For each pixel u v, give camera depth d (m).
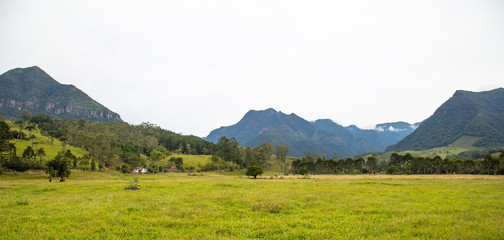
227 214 16.72
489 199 23.89
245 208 19.09
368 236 11.68
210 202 21.53
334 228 13.12
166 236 11.70
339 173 151.12
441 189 33.50
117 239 11.23
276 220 14.75
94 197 24.50
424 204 20.73
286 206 19.42
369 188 34.91
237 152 195.75
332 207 19.27
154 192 29.64
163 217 15.45
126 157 166.12
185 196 25.19
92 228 12.87
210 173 150.25
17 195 27.48
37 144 128.75
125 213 16.78
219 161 185.25
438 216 15.66
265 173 164.88
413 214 16.50
